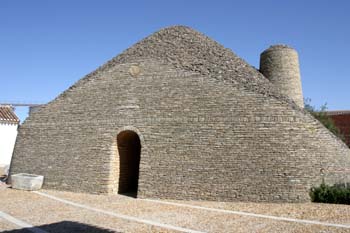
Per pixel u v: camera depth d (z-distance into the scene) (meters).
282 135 12.55
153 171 13.95
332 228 8.01
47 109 17.75
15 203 12.05
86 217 9.71
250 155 12.69
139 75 15.75
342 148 14.70
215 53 17.88
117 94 15.91
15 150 18.23
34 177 15.77
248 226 8.42
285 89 21.00
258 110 13.09
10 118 29.95
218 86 13.96
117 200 13.20
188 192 13.15
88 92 16.81
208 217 9.64
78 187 15.30
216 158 13.11
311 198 11.83
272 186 12.14
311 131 12.84
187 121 13.99
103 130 15.57
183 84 14.64
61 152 16.39
